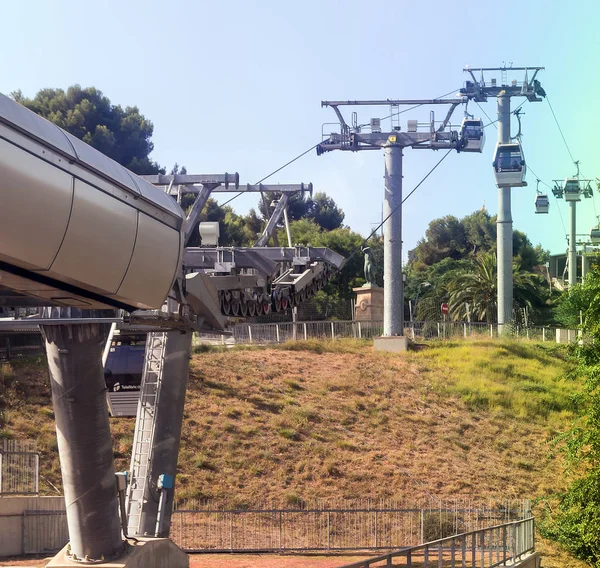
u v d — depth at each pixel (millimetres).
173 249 13891
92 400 16781
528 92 58062
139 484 21016
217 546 26109
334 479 32719
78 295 12336
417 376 43562
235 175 20062
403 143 45875
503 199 56031
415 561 24672
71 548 17188
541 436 38750
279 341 48969
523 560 23609
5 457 29297
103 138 67875
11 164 9633
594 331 26453
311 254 22562
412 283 88750
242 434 34875
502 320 55594
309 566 23578
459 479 33875
